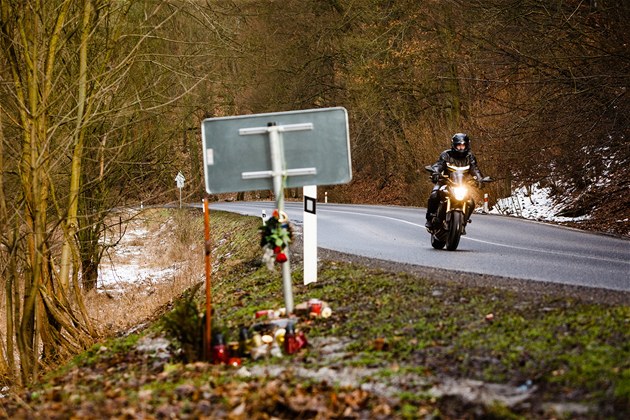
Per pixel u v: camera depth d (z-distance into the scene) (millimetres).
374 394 6871
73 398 8211
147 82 20156
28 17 14812
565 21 25094
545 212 30219
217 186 9867
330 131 9875
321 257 16250
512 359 7191
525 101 29156
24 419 7613
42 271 15625
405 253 16469
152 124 22062
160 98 20672
